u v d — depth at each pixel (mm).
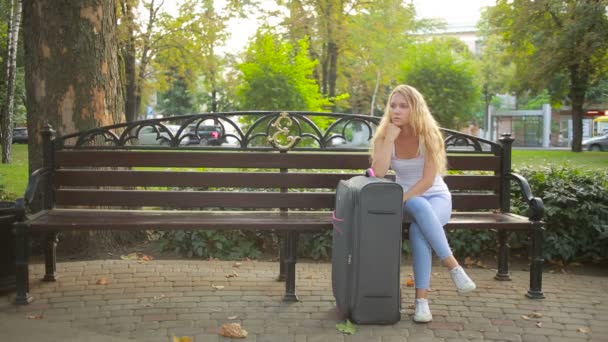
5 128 17422
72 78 5324
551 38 26062
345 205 3574
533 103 54250
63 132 5336
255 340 3389
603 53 26359
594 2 24250
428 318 3660
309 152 4723
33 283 4430
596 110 48375
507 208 4652
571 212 5152
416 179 3902
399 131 3818
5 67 23609
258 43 13641
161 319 3715
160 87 27812
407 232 4059
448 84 30609
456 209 4672
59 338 3355
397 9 27609
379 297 3562
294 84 13469
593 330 3602
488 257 5402
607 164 19516
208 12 24547
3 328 3492
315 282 4562
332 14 25406
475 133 44500
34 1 5297
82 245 5340
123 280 4539
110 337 3393
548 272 5035
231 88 26047
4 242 4105
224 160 4484
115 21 5691
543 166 5953
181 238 5355
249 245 5402
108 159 4453
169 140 4516
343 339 3400
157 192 4422
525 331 3574
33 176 4160
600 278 4781
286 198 4445
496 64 43156
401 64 30984
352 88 35438
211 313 3834
